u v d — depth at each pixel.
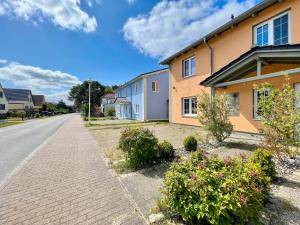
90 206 3.54
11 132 16.23
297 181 4.02
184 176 2.86
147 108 24.36
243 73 8.49
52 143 10.25
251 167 3.23
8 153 8.29
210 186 2.57
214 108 7.90
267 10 8.74
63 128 18.48
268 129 5.11
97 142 10.23
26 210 3.45
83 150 8.31
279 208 3.09
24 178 5.07
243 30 9.95
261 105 5.01
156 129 14.41
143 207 3.43
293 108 4.51
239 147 7.29
